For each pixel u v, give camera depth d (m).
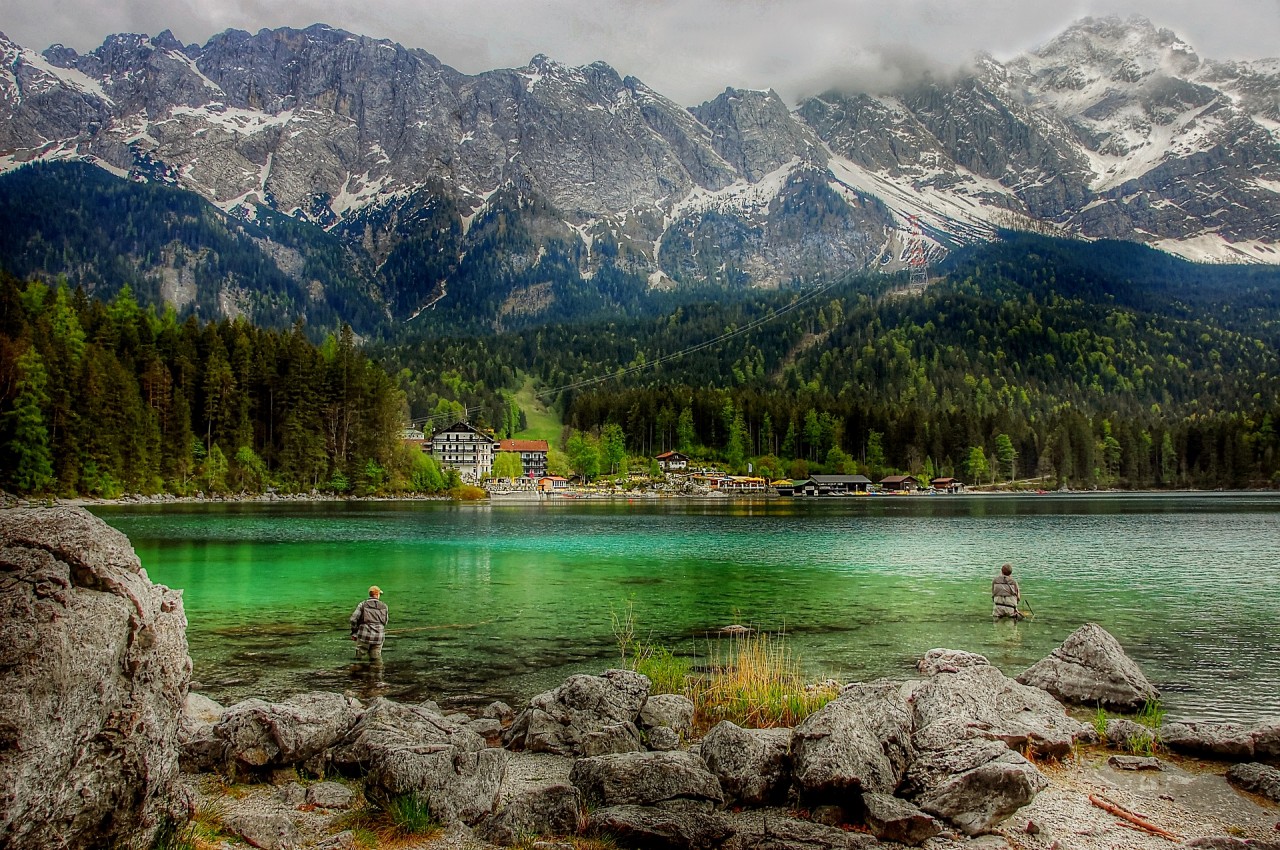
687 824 10.49
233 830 10.17
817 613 31.55
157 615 8.95
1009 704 15.73
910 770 11.89
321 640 26.34
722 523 91.00
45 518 8.55
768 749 12.35
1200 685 20.55
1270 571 44.66
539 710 15.19
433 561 50.09
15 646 7.34
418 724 13.95
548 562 49.91
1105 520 92.56
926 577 42.50
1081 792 12.79
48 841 7.38
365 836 10.52
